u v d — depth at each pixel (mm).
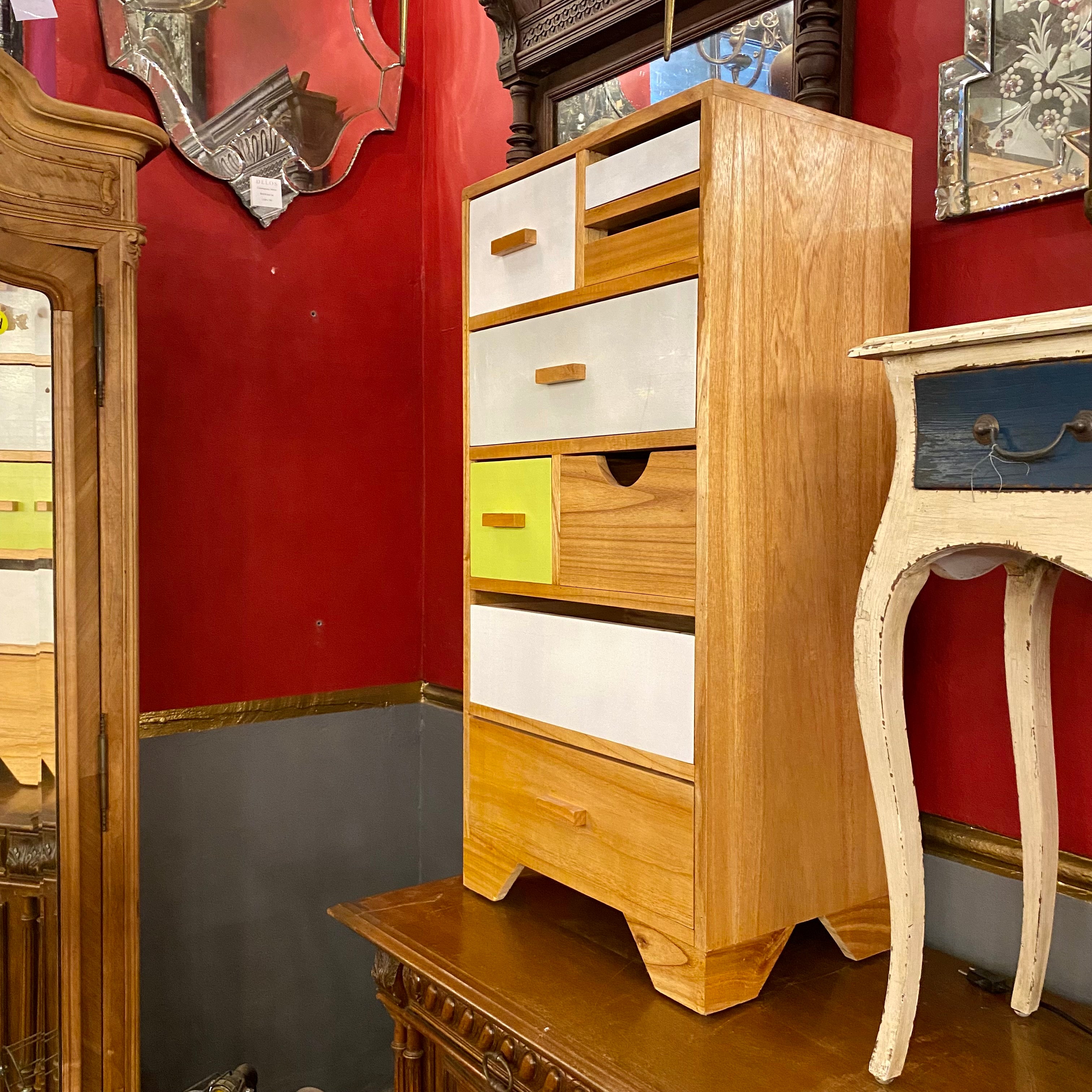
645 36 1722
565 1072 1147
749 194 1168
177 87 1907
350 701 2203
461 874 2205
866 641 1045
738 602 1183
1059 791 1286
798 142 1215
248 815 2064
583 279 1330
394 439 2260
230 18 1964
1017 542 919
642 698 1249
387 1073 2297
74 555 1366
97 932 1405
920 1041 1143
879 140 1302
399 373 2266
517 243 1418
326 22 2092
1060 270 1255
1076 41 1211
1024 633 1157
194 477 1974
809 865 1272
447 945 1399
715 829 1170
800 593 1246
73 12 1805
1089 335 868
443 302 2234
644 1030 1159
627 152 1252
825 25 1426
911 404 1015
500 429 1499
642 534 1240
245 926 2070
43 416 1341
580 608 1600
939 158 1356
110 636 1398
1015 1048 1130
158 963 1959
